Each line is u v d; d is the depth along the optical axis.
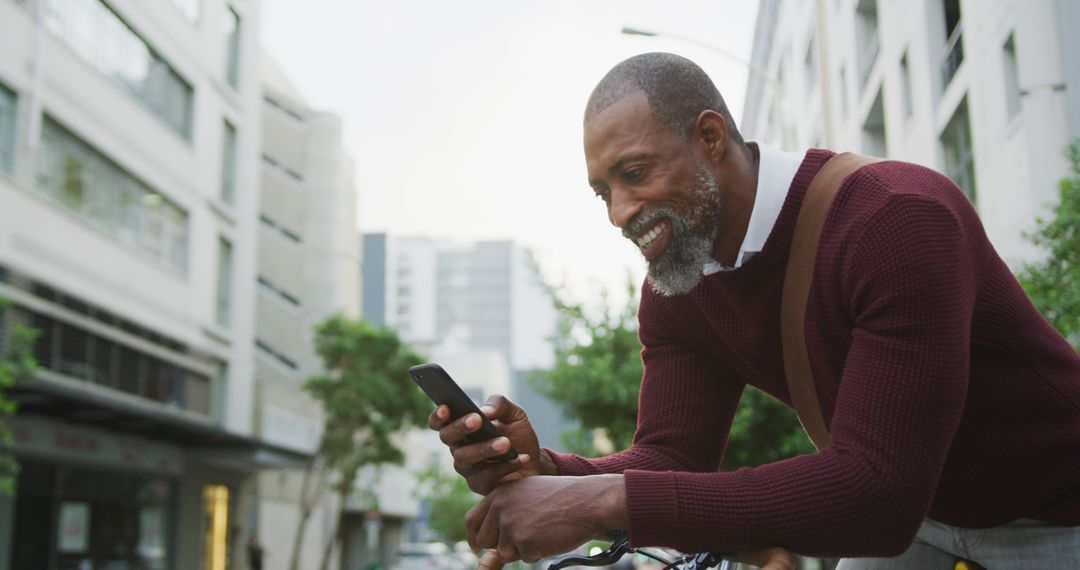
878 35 18.73
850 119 20.95
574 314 18.31
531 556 1.56
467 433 1.59
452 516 64.44
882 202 1.61
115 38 21.38
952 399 1.54
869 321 1.59
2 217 16.83
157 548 23.94
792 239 1.74
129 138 21.75
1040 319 1.81
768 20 31.27
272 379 36.88
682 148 1.70
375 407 31.97
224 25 27.66
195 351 25.14
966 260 1.60
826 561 13.27
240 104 28.45
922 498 1.51
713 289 1.92
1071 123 10.53
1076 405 1.74
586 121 1.75
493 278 191.62
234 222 27.83
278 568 35.72
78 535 20.14
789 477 1.51
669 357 2.12
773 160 1.77
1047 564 1.81
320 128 42.03
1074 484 1.76
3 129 17.19
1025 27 10.84
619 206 1.71
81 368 19.44
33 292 17.89
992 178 12.47
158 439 23.55
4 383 11.61
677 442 2.06
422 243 170.00
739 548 1.52
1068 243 7.79
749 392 15.07
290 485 37.56
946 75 14.91
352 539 51.94
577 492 1.54
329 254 41.28
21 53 17.52
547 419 94.00
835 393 1.80
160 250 23.52
